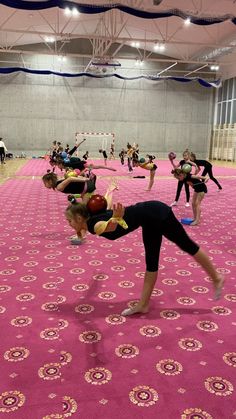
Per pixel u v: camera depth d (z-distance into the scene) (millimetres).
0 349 2523
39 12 16391
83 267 4133
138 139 26219
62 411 1961
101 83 25141
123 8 10227
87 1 14359
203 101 26484
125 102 25625
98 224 2564
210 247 4938
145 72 25375
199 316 3020
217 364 2385
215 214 7062
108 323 2887
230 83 24547
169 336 2709
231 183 12148
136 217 2789
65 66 24500
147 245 2916
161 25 18141
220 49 19453
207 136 27047
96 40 20594
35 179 12398
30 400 2041
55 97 24875
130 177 13891
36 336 2691
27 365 2352
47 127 25172
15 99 24562
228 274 3969
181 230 2891
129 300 3297
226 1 14250
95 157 25906
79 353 2488
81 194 4891
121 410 1973
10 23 17391
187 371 2307
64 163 5734
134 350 2529
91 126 25578
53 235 5430
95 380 2213
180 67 25672
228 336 2721
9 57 23984
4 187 10344
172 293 3461
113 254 4613
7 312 3049
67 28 19625
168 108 26156
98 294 3418
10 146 25062
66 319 2943
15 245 4926
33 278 3789
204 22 11086
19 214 6812
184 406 2008
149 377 2246
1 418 1907
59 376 2248
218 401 2049
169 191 10133
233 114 24250
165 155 26719
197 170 7648
